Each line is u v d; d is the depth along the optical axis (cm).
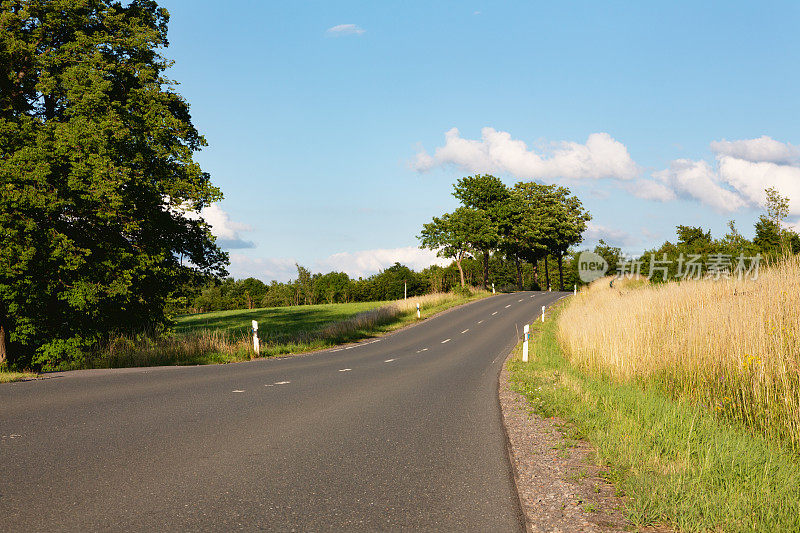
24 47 1738
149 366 1491
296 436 643
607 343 1279
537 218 7700
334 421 732
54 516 388
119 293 1783
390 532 372
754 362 816
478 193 7188
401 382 1138
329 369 1380
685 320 1260
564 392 921
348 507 417
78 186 1573
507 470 516
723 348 956
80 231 1803
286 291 10862
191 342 1777
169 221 2122
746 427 720
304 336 2488
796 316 938
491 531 375
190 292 2339
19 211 1565
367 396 945
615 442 584
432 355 1831
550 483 476
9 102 1866
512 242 7300
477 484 475
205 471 501
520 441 629
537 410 805
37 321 1825
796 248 2909
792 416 671
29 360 1905
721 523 377
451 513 408
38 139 1586
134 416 733
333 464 531
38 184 1570
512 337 2447
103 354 1648
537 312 3753
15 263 1561
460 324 3228
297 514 402
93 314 1819
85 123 1666
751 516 388
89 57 1853
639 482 450
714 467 498
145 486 456
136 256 1888
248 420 725
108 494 436
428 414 789
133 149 1875
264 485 465
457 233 6144
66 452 552
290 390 998
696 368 976
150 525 375
